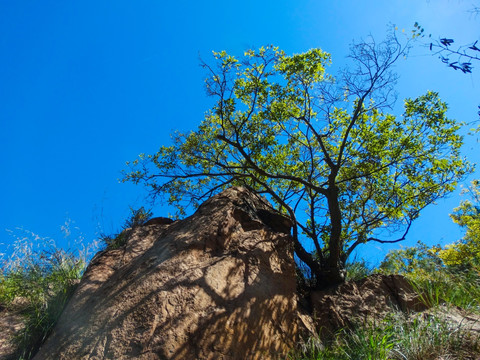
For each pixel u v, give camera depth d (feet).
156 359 14.33
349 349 16.78
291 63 29.91
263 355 16.44
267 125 34.32
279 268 20.44
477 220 39.06
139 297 17.19
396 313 19.80
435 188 33.32
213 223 21.27
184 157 35.88
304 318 20.34
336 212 26.27
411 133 33.35
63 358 15.17
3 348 18.28
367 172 32.65
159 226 24.62
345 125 33.91
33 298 21.11
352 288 22.75
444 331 15.66
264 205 26.18
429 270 23.52
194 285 17.47
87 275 20.81
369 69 27.76
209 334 15.62
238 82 32.48
